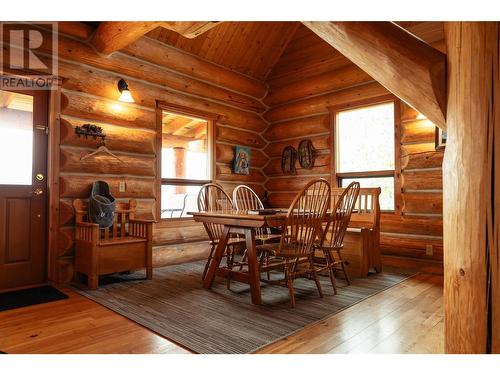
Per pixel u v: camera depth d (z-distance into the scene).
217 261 3.40
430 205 4.38
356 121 5.28
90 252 3.45
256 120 6.17
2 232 3.42
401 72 1.32
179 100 4.97
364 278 3.92
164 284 3.63
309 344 2.14
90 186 3.93
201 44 5.20
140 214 4.41
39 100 3.69
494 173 1.08
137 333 2.32
